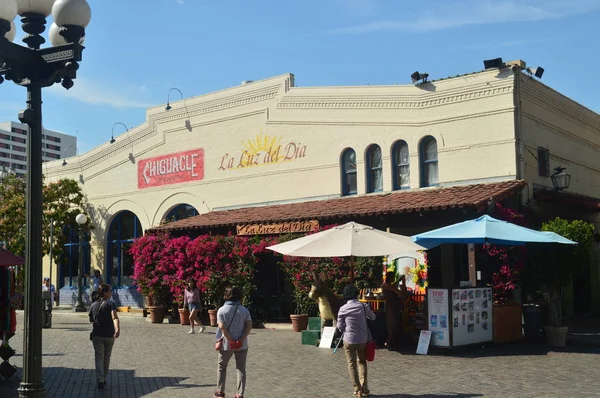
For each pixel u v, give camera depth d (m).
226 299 9.05
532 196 18.11
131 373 11.74
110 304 10.52
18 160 147.88
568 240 13.59
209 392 9.87
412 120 19.69
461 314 13.74
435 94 19.28
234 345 8.80
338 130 21.38
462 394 9.37
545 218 18.62
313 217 18.31
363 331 9.34
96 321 10.43
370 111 20.62
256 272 20.88
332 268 17.31
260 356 13.41
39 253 8.00
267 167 23.16
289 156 22.56
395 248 13.16
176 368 12.21
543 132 19.22
